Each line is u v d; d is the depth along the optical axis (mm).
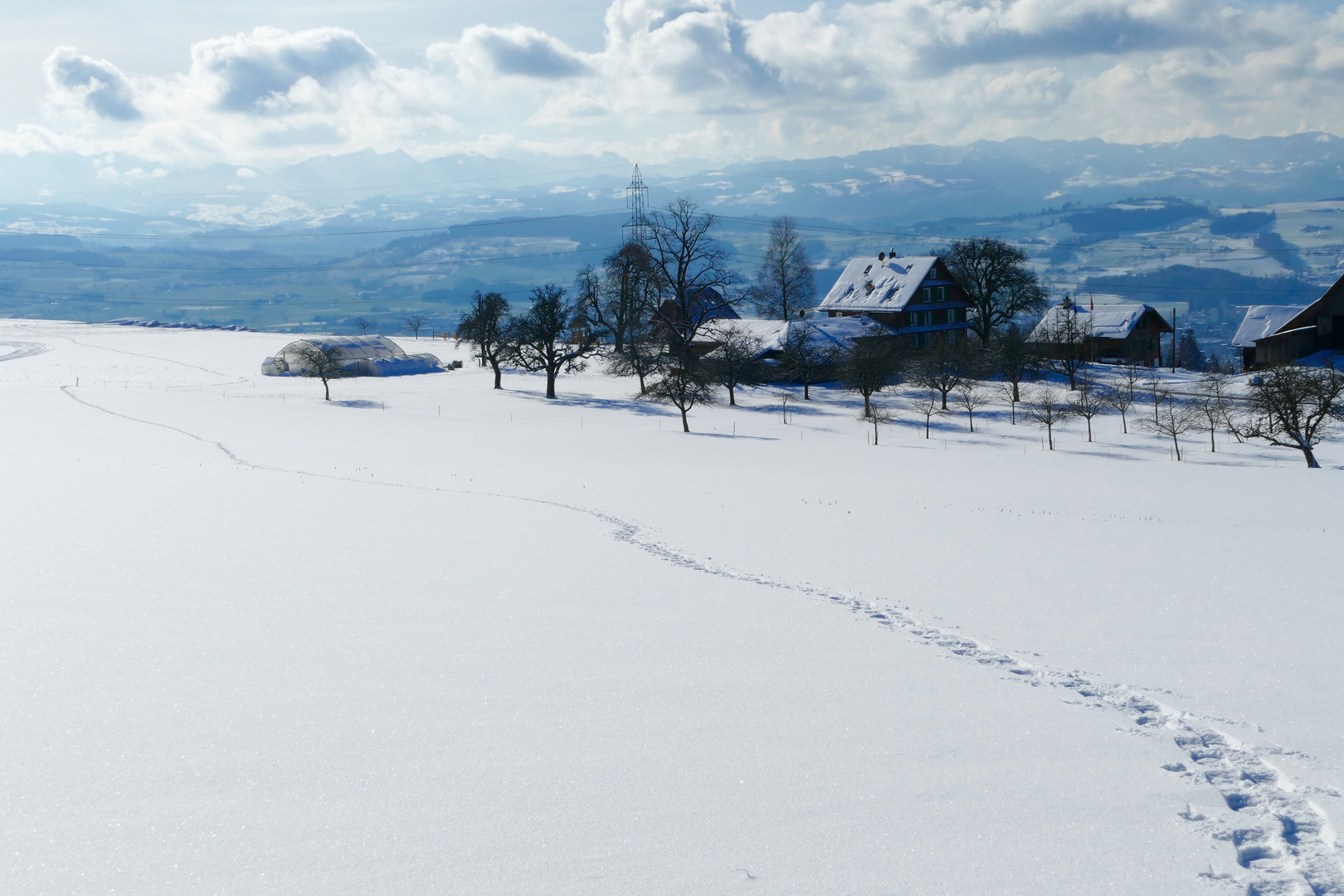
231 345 120750
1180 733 9633
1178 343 198250
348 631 12930
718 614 14820
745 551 21734
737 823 7223
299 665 11273
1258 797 8008
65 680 10453
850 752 8805
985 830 7180
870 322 98375
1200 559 21656
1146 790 8055
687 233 86938
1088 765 8617
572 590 16328
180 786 7754
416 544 20422
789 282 115750
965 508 31141
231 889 6172
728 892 6195
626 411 69625
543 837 6934
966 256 103250
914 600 16844
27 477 28375
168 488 27594
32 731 8906
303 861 6531
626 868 6496
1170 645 13766
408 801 7504
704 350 94438
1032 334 101500
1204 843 7055
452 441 50531
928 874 6496
